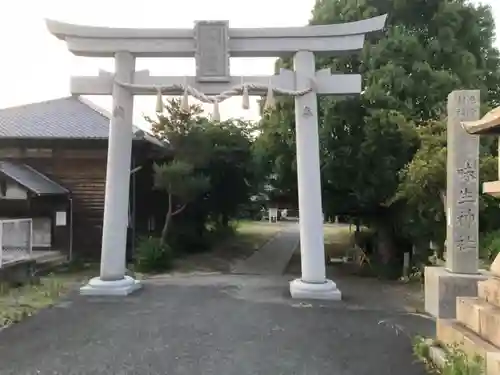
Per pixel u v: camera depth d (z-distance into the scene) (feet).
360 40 36.91
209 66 36.78
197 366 21.31
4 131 55.98
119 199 37.42
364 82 48.37
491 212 45.24
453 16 49.01
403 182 43.16
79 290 38.34
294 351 23.58
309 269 36.81
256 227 129.39
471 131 20.80
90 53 37.63
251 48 37.14
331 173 48.73
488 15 53.21
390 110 44.50
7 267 39.91
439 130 42.32
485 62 54.70
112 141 37.35
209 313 31.27
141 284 41.50
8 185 50.01
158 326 27.91
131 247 57.41
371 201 48.91
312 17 54.34
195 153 60.59
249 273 51.19
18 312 30.78
